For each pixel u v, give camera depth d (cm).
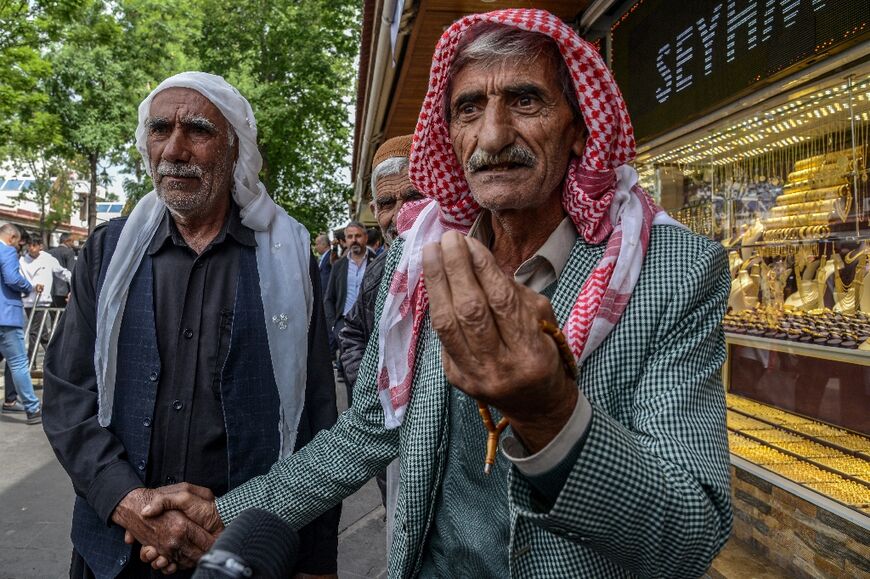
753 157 341
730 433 329
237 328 183
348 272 666
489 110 116
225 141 187
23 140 1454
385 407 141
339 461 151
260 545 65
